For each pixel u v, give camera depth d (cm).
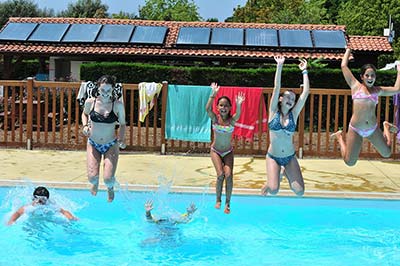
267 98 1425
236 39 2244
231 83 1975
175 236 768
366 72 708
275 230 806
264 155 1354
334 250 730
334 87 1938
